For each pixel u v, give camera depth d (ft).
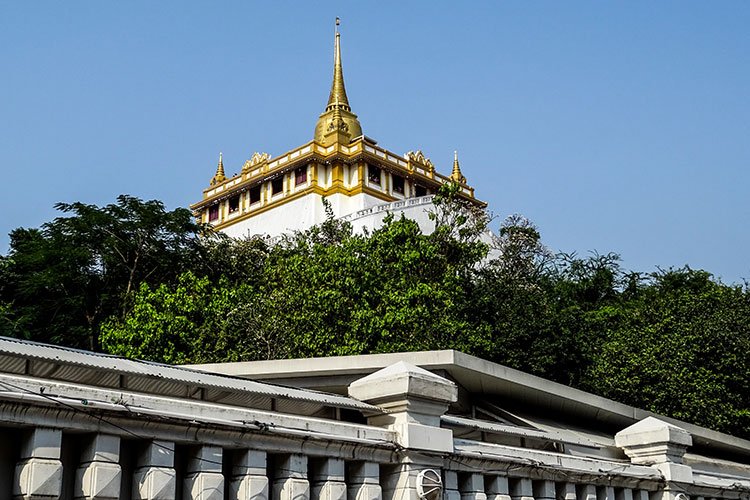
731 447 87.25
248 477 34.99
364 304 120.26
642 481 58.95
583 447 59.36
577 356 125.18
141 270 151.12
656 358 119.14
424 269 131.23
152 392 35.58
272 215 223.71
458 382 67.56
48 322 140.15
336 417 42.70
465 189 242.37
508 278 147.95
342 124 228.43
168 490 32.12
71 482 30.86
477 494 45.83
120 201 153.69
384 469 42.47
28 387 28.91
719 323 120.16
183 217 156.46
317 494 38.58
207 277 144.36
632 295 200.54
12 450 29.48
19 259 144.77
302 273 126.72
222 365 64.80
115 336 123.13
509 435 52.19
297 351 115.24
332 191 215.92
